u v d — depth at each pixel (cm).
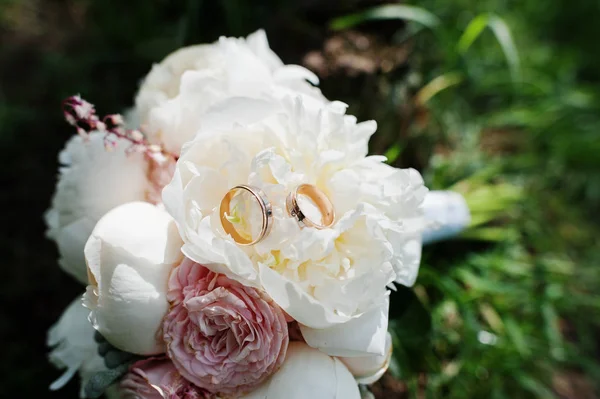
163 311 31
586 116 74
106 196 35
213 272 31
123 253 30
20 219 56
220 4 56
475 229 54
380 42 53
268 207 30
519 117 68
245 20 56
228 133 32
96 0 71
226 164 31
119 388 34
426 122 57
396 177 32
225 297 30
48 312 51
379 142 50
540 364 53
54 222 38
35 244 55
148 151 35
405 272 34
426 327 41
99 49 68
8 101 64
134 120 39
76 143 36
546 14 85
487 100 73
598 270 62
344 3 53
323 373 31
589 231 67
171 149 35
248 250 31
